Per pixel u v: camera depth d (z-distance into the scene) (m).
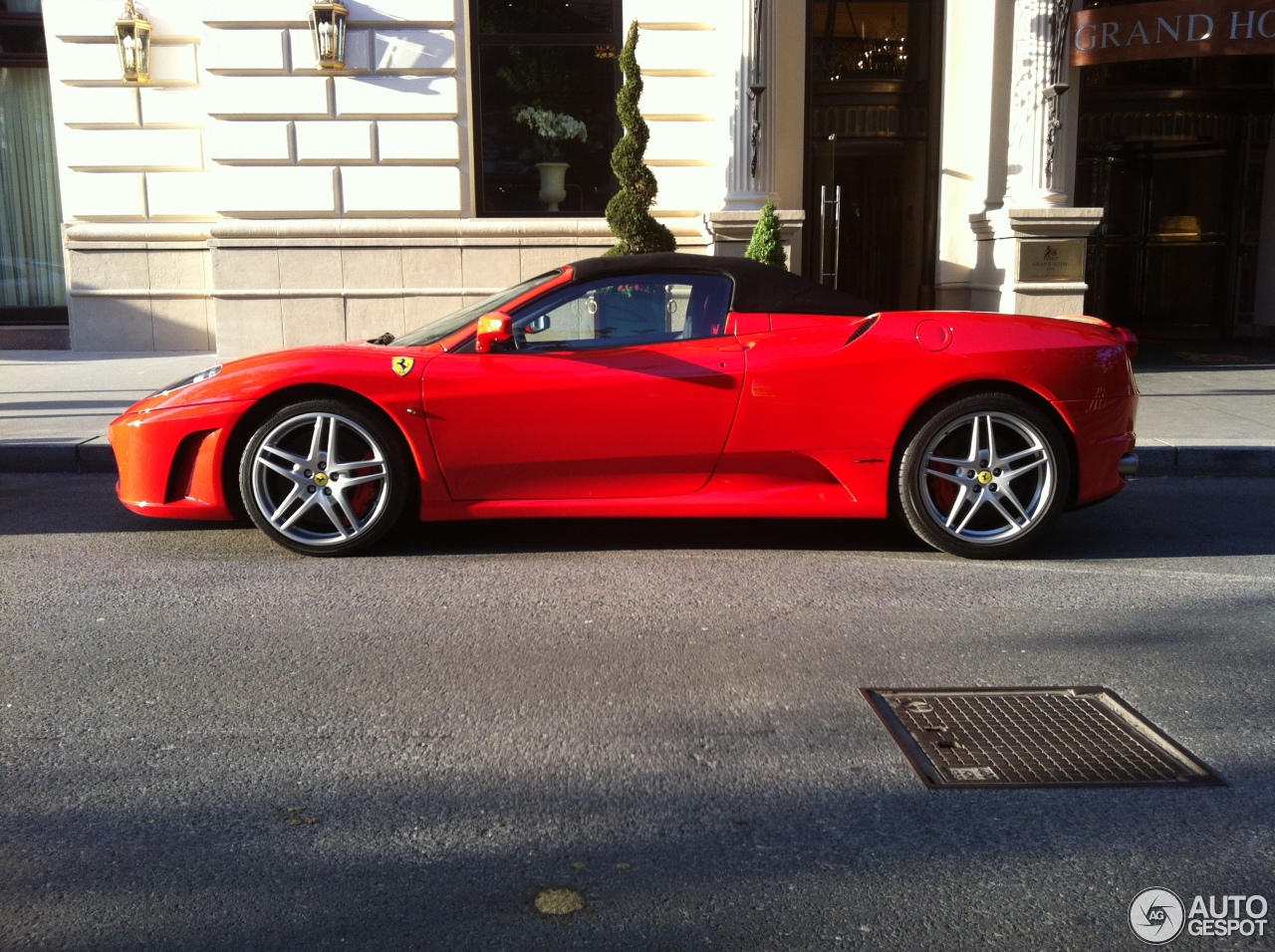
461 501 4.90
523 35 11.10
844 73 11.45
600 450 4.85
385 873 2.39
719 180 11.14
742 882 2.36
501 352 4.89
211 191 11.59
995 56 11.04
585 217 11.36
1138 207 13.63
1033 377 4.85
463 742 3.03
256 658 3.66
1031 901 2.29
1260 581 4.65
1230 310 13.85
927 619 4.09
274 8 10.73
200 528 5.48
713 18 10.92
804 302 5.05
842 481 4.92
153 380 9.74
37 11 12.30
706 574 4.70
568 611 4.16
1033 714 3.24
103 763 2.91
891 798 2.73
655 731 3.11
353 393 4.82
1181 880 2.38
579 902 2.29
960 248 11.45
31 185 12.64
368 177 11.08
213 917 2.23
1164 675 3.54
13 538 5.30
